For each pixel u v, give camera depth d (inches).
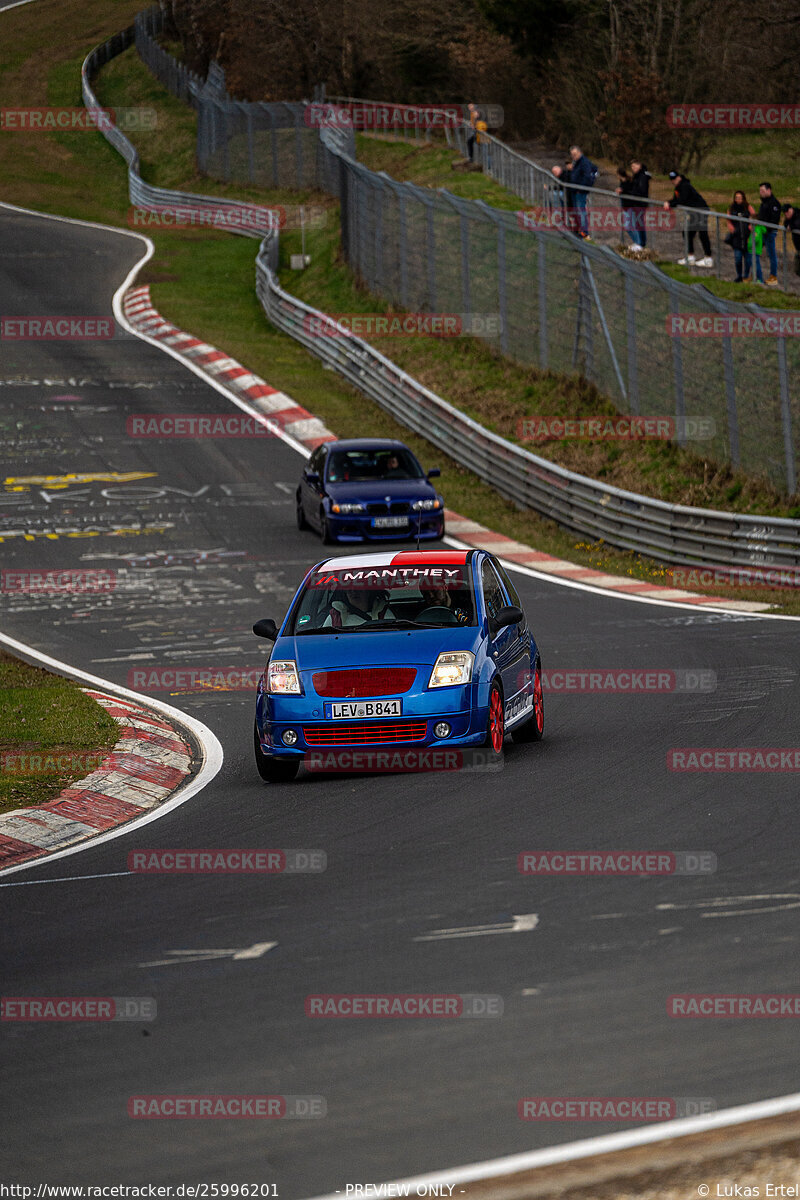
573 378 4534.9
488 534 3688.5
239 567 3316.9
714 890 1071.0
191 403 5049.2
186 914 1106.1
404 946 986.1
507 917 1035.9
